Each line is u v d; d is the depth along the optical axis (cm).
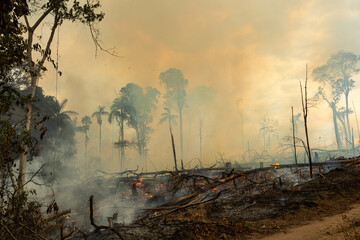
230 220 1045
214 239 845
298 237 803
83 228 1116
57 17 1438
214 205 1257
